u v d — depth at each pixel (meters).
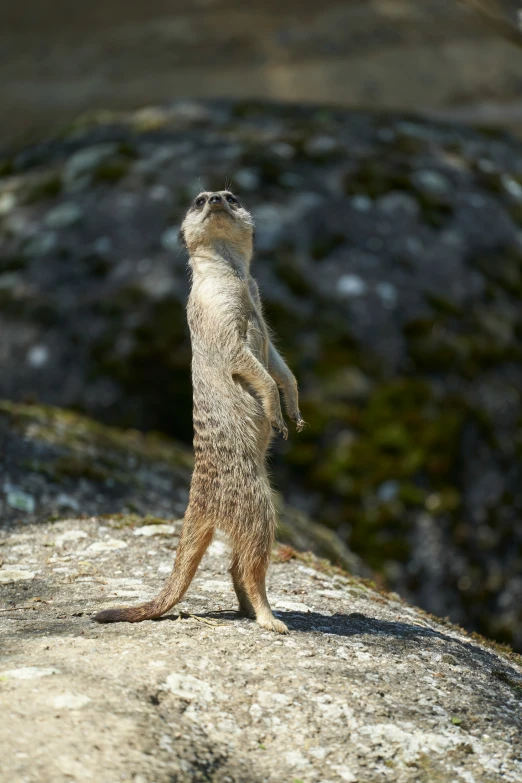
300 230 18.12
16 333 17.56
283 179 19.19
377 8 34.53
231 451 5.93
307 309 17.02
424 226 18.92
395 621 6.91
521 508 15.81
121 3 35.78
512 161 22.69
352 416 16.06
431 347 17.02
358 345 16.88
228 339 6.02
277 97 32.41
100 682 4.74
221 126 21.42
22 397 16.80
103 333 17.38
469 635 7.77
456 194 19.98
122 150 20.58
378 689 5.34
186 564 6.04
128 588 7.22
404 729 4.98
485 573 15.01
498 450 16.17
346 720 4.96
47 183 20.23
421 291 17.81
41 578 7.57
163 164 19.81
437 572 14.76
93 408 16.77
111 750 4.13
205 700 4.85
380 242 18.36
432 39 33.88
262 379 5.97
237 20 34.91
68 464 10.63
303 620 6.46
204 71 33.69
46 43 35.38
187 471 12.58
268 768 4.49
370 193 19.25
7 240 19.23
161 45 34.56
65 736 4.14
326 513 15.14
